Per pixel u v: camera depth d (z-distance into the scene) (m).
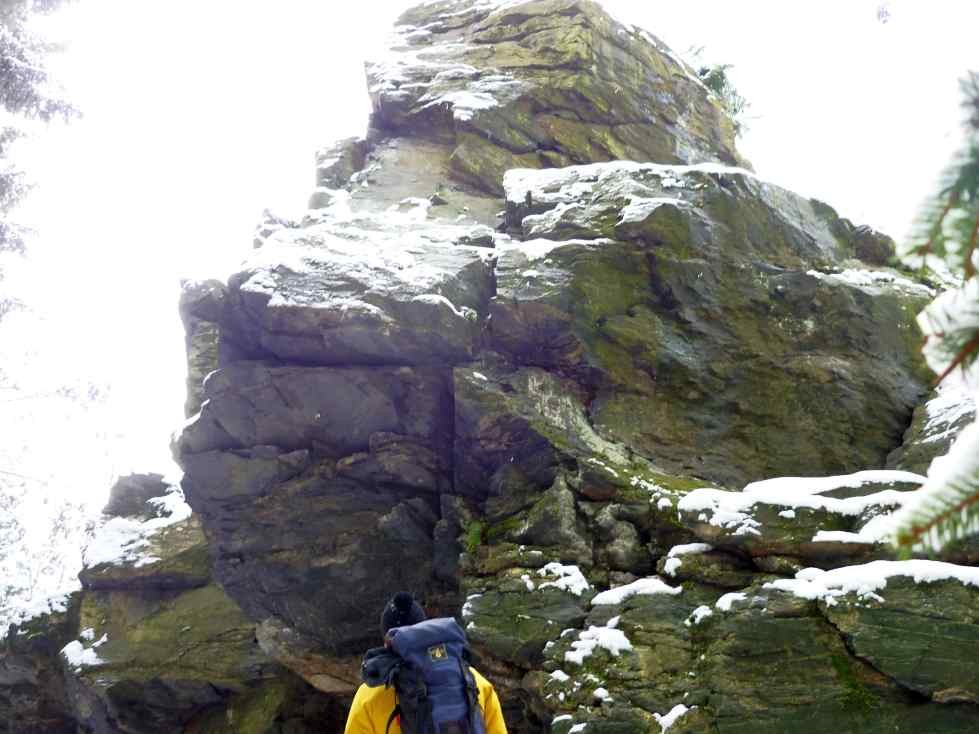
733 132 13.79
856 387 8.92
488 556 7.82
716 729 5.99
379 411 8.84
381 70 13.39
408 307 8.58
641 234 9.20
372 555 8.88
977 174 0.65
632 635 6.71
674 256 9.13
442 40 13.99
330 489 8.99
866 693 5.91
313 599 9.09
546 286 8.81
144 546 11.02
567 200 9.93
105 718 10.47
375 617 9.00
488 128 11.96
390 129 13.02
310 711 10.10
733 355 8.97
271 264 8.99
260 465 9.04
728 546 6.94
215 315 12.10
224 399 8.95
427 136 12.64
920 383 9.10
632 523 7.65
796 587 6.40
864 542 6.52
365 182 11.99
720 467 8.48
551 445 8.12
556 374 8.77
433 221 10.86
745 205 9.70
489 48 13.23
